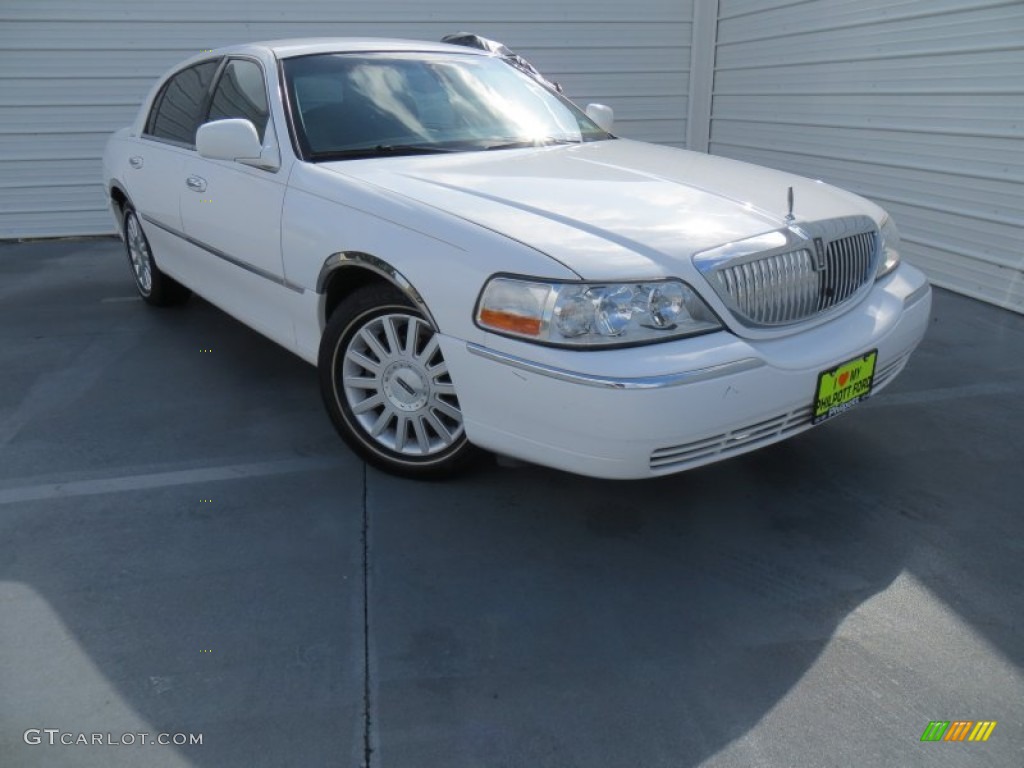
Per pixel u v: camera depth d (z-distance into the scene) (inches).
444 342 109.3
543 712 85.1
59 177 311.7
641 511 122.0
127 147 204.2
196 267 175.2
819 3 275.3
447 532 116.6
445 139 146.3
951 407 156.6
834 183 280.8
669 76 346.9
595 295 97.2
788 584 105.5
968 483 129.2
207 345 192.7
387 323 122.0
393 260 114.5
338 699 86.7
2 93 297.4
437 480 129.5
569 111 172.2
